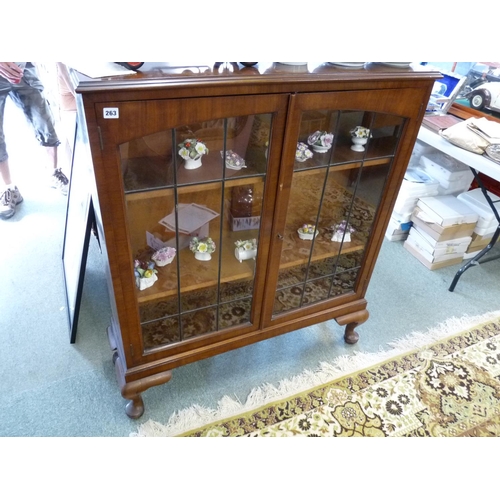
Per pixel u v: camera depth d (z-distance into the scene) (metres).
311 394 1.44
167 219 1.02
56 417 1.31
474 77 2.07
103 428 1.29
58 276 1.86
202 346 1.30
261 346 1.62
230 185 1.01
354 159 1.16
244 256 1.23
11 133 3.16
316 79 0.91
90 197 1.25
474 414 1.42
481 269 2.15
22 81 2.03
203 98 0.83
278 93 0.89
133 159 0.86
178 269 1.14
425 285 2.00
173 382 1.45
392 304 1.87
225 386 1.45
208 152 0.94
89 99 0.73
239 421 1.34
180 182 0.95
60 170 2.49
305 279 1.37
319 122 1.03
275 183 1.05
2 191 2.27
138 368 1.21
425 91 1.09
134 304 1.08
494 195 2.16
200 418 1.34
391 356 1.61
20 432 1.26
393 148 1.19
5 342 1.54
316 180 1.14
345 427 1.35
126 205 0.91
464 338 1.72
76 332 1.57
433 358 1.62
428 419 1.40
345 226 1.34
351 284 1.51
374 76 0.97
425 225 2.08
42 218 2.23
